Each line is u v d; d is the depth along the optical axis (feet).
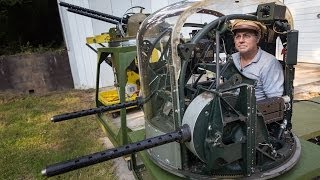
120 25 12.05
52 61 23.84
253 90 4.37
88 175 9.80
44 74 23.89
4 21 26.50
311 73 20.34
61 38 27.37
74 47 22.81
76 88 24.34
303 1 22.80
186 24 7.14
